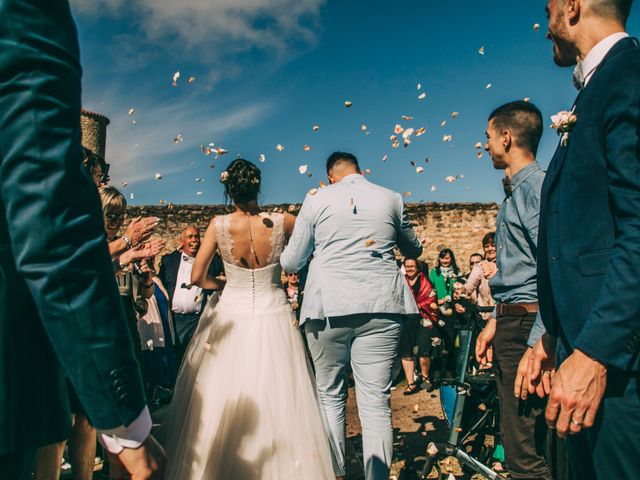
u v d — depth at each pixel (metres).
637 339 1.15
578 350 1.19
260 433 2.57
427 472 3.31
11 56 0.79
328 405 2.99
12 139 0.79
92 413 0.85
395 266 2.90
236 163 2.92
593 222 1.29
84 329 0.82
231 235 2.88
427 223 13.39
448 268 7.32
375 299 2.72
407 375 5.93
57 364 0.93
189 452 2.56
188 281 5.42
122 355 0.86
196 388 2.72
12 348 0.84
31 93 0.80
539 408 2.45
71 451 2.69
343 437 3.02
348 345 2.87
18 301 0.85
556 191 1.42
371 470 2.68
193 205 12.81
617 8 1.38
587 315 1.28
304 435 2.65
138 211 12.69
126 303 2.96
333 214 2.80
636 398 1.19
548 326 1.55
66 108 0.83
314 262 2.88
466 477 3.39
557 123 1.37
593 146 1.29
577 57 1.46
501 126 2.49
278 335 2.82
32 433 0.86
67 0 0.89
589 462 1.36
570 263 1.33
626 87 1.22
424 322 5.89
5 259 0.85
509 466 2.52
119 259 2.90
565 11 1.44
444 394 3.73
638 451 1.20
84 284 0.82
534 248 2.38
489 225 13.36
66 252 0.80
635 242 1.15
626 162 1.20
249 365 2.71
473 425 3.40
